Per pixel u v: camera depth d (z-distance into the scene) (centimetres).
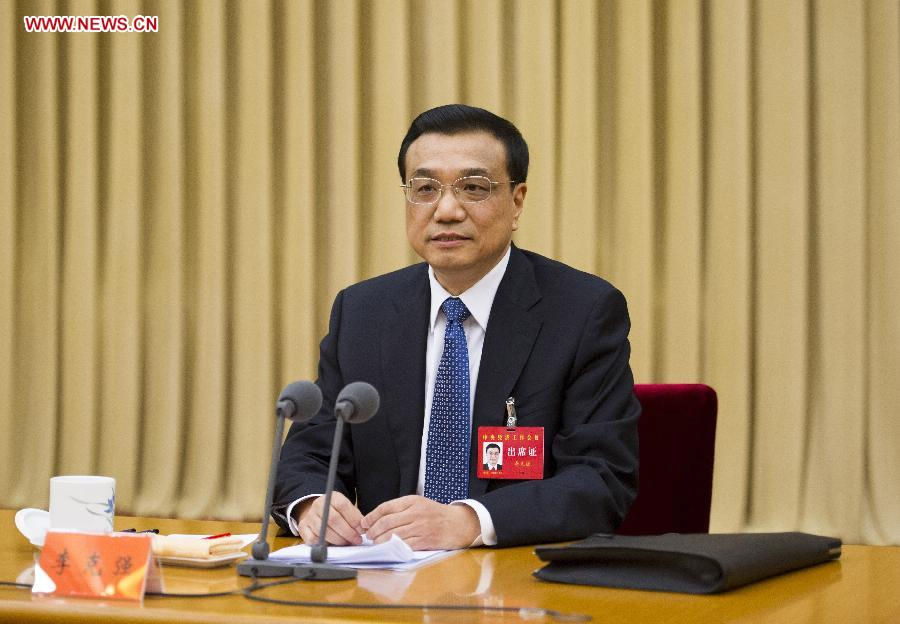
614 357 233
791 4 419
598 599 147
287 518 211
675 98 430
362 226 467
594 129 436
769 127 423
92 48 479
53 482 177
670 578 155
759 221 426
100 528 176
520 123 446
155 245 480
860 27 414
